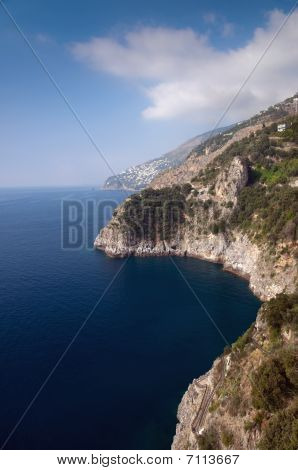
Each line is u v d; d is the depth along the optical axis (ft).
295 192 347.56
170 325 247.29
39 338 223.10
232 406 114.11
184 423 141.90
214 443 111.65
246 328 242.58
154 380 182.19
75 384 177.47
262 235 356.59
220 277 364.79
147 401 165.48
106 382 179.83
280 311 135.64
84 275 360.07
